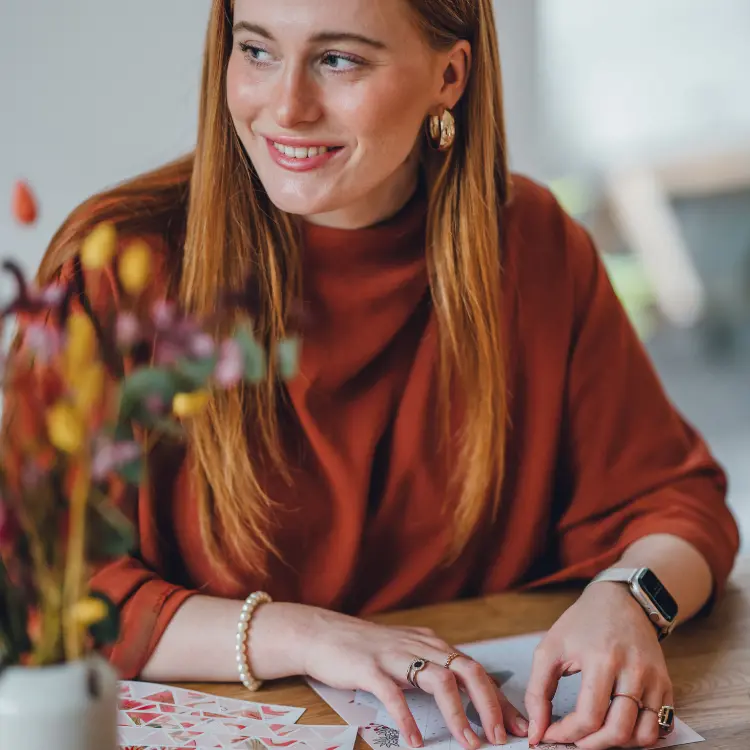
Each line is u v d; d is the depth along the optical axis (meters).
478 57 1.24
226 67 1.17
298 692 1.08
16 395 0.68
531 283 1.38
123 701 1.04
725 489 1.42
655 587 1.14
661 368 5.38
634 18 4.88
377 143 1.11
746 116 5.10
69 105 2.08
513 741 0.99
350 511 1.29
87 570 0.72
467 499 1.34
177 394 0.69
